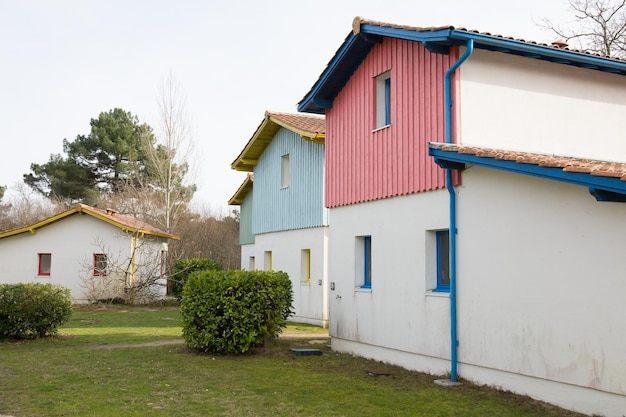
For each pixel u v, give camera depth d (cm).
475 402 809
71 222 2856
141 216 4234
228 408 777
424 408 779
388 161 1155
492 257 891
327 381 968
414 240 1077
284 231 2128
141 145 4759
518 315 840
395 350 1123
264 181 2314
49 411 754
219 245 4275
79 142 4784
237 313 1238
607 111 1139
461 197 962
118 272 2758
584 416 730
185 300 1285
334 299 1339
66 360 1159
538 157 773
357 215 1267
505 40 961
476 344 916
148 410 762
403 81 1120
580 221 750
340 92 1355
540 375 801
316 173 1906
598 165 694
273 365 1125
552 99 1072
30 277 2852
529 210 829
